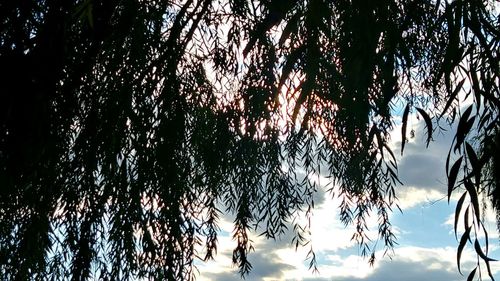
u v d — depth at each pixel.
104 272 2.24
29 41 2.23
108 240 2.23
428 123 1.30
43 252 2.26
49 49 2.18
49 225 2.25
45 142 2.17
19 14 2.25
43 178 2.21
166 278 2.24
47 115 2.18
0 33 2.22
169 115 2.27
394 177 2.03
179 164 2.31
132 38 2.33
